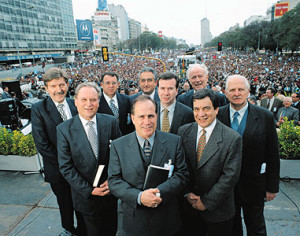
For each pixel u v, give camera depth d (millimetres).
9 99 6516
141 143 1992
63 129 2338
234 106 2441
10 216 3160
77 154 2309
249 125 2355
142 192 1841
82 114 2334
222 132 2121
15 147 4363
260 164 2383
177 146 2074
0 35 60500
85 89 2271
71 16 97438
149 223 1936
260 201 2414
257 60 53406
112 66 55062
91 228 2422
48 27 82312
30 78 31172
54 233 2838
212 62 58812
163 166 1961
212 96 2068
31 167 4391
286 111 5215
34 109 2680
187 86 7867
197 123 2320
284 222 2842
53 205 3387
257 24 77625
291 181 3725
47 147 2633
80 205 2350
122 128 3666
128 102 3779
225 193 2031
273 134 2369
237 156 2045
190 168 2285
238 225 2551
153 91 3711
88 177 2352
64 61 66188
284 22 50125
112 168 2031
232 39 100500
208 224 2242
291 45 47438
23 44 69750
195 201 2201
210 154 2111
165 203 1871
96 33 105625
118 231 2840
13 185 3961
